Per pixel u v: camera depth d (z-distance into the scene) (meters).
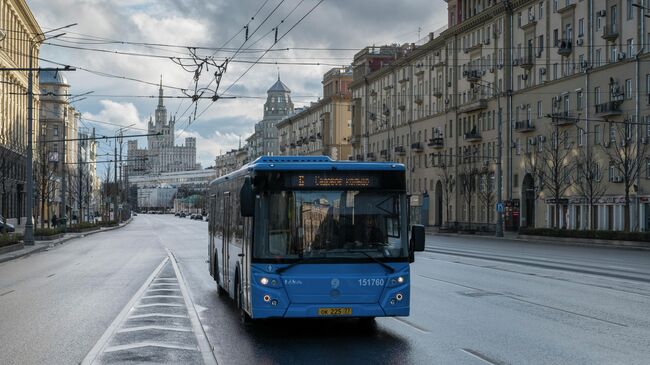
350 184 11.37
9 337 11.55
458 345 10.51
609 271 24.05
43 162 66.62
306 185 11.30
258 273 11.07
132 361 9.48
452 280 20.66
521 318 13.13
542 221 61.72
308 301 11.02
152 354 9.95
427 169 84.44
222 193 16.89
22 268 28.11
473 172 71.62
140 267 27.67
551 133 56.22
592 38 55.59
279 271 11.02
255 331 12.07
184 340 11.12
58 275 24.30
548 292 17.45
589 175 52.72
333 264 11.09
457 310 14.25
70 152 120.38
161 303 15.87
